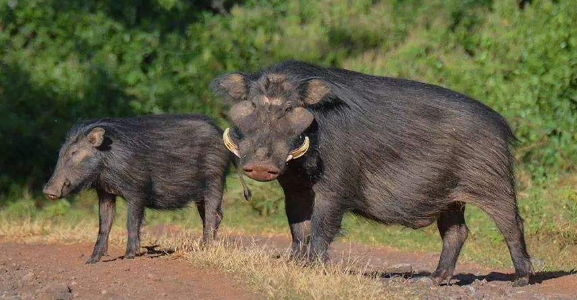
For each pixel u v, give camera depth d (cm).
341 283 1984
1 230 3259
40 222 3472
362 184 2152
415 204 2178
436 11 5006
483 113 2225
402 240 3406
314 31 4828
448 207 2253
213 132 2761
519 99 4294
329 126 2094
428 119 2170
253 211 3853
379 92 2177
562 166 4122
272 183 3931
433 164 2162
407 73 4566
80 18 4497
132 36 4500
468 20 4903
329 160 2094
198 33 4603
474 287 2259
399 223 2212
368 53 4756
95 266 2292
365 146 2120
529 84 4341
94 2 4578
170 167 2644
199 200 2755
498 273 2669
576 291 2277
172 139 2661
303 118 2014
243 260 2270
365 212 2186
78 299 1888
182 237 2867
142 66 4472
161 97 4359
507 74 4484
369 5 5125
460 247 2322
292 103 2028
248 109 2031
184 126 2708
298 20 4928
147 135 2614
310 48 4744
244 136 2011
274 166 1956
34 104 4238
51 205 3941
